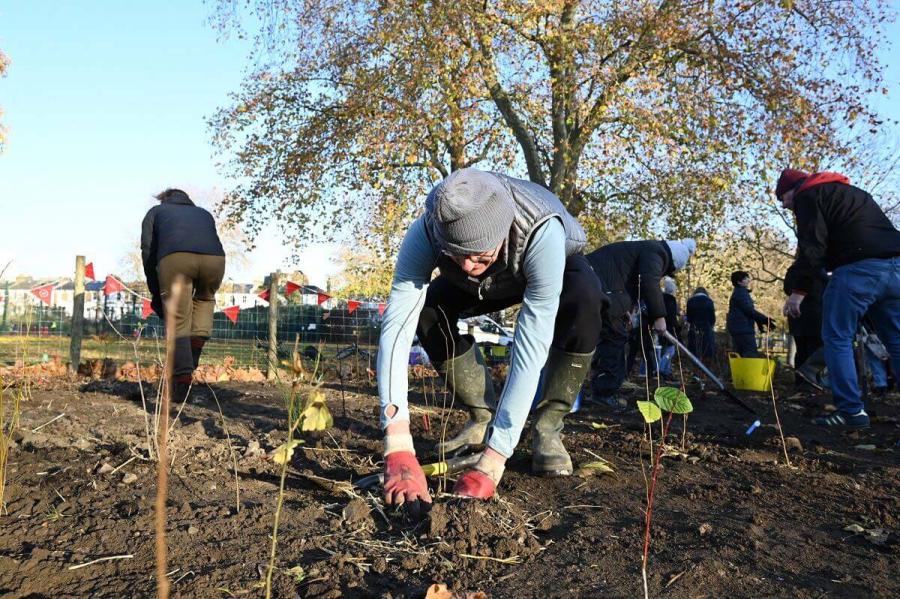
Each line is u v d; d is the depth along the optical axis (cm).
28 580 196
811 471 367
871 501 307
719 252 1761
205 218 559
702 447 416
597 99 1481
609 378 613
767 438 459
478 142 1633
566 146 1500
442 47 1347
